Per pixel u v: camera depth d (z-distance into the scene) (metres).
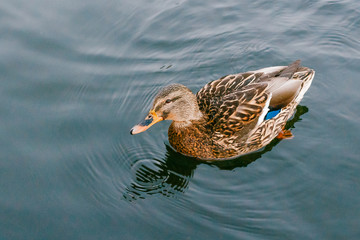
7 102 2.88
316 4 3.15
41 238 2.64
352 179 2.72
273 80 2.80
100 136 2.84
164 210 2.69
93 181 2.74
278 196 2.71
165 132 2.86
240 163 2.79
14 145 2.79
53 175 2.75
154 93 2.95
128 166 2.78
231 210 2.69
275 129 2.82
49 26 3.09
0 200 2.70
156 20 3.14
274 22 3.12
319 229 2.65
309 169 2.75
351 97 2.89
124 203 2.70
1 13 3.11
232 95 2.78
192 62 3.03
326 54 3.01
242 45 3.06
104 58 3.02
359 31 3.06
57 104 2.89
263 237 2.64
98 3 3.17
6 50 3.01
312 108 2.88
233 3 3.18
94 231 2.65
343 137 2.81
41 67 2.97
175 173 2.77
